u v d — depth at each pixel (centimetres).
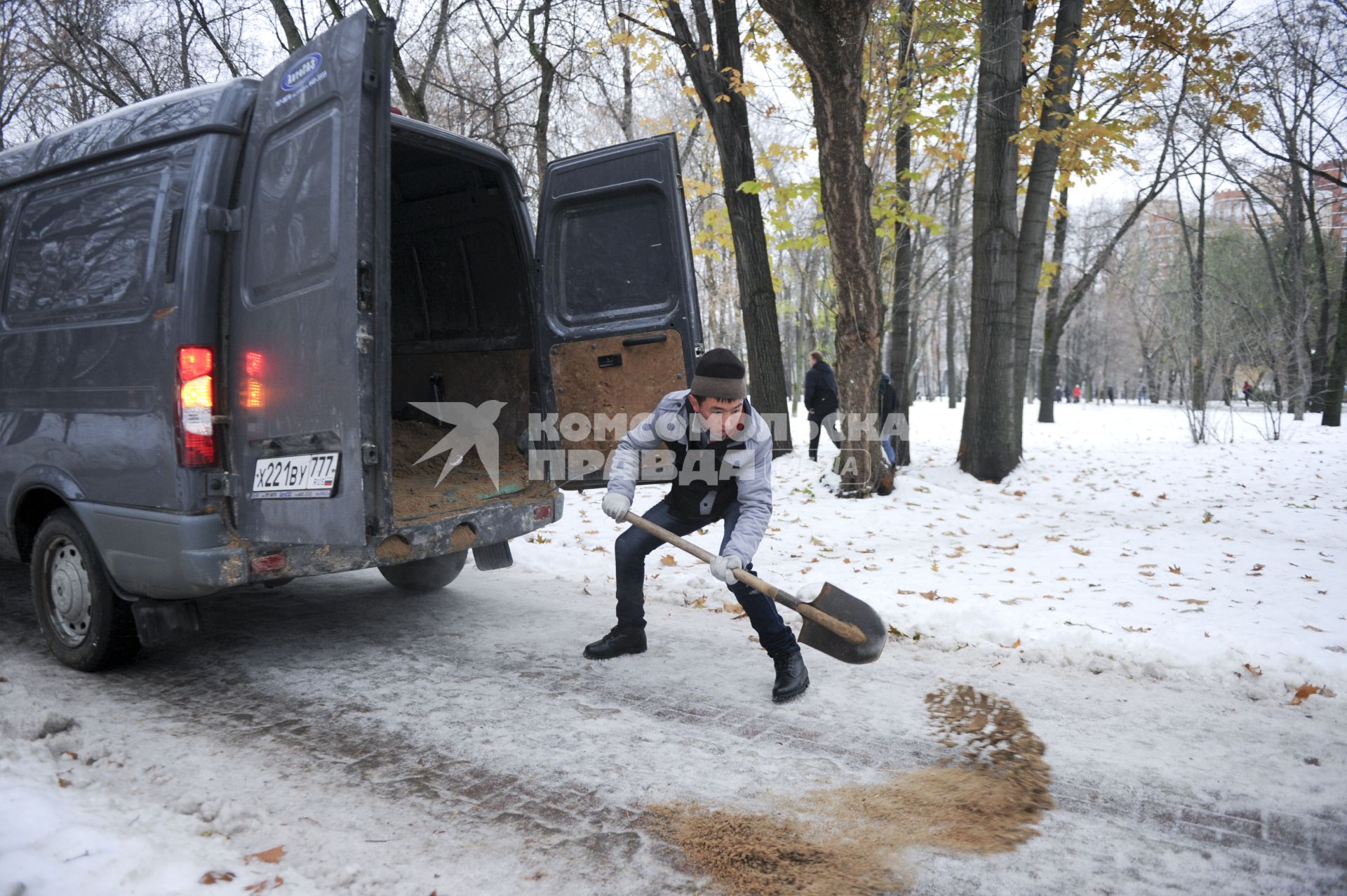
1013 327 1044
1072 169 1091
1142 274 4269
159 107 375
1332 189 2456
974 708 344
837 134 735
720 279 2086
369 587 561
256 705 347
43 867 216
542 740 311
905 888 217
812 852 234
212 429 346
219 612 495
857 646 335
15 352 409
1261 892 216
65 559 393
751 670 391
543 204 516
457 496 439
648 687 367
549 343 504
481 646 426
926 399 6656
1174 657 390
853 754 299
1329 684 361
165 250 350
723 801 264
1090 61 1049
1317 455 1370
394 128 412
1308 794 269
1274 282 2559
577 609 501
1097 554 644
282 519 335
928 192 1745
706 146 1809
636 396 492
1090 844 239
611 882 220
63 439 385
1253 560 609
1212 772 285
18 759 289
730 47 1058
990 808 259
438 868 227
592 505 834
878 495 909
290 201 328
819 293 2152
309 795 268
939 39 1079
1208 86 1035
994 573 577
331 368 313
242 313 345
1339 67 1850
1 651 416
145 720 330
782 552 668
